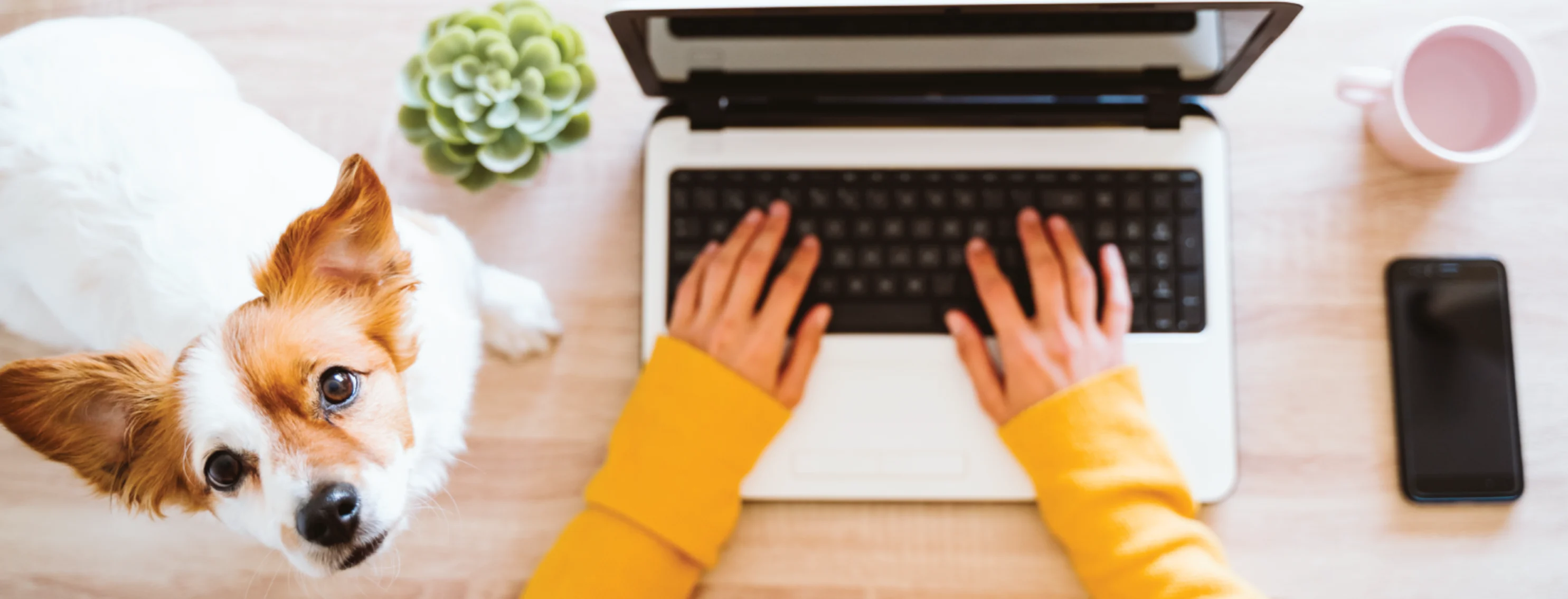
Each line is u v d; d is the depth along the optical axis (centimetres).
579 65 65
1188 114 65
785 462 64
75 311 58
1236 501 67
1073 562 64
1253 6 54
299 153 62
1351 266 69
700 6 54
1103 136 65
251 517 54
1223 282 64
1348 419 68
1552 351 68
